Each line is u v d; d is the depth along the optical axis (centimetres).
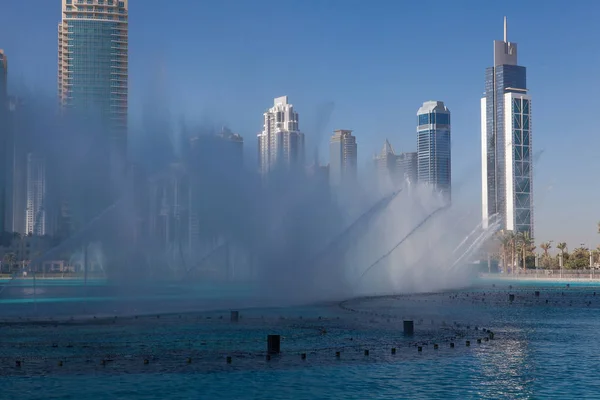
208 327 4612
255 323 4894
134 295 8162
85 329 4462
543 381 2775
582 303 7369
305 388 2638
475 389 2634
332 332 4375
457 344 3819
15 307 6462
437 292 9425
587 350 3591
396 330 4500
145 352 3459
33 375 2848
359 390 2611
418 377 2852
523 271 18262
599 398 2491
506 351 3559
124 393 2542
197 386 2658
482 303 7238
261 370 2992
